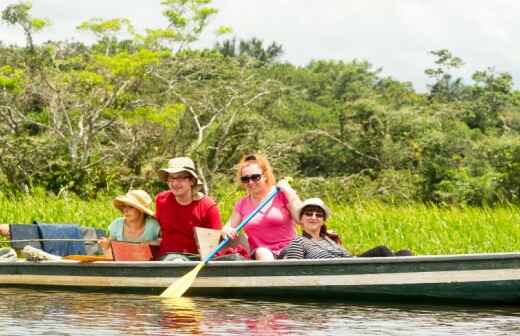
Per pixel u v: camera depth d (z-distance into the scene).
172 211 11.20
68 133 38.59
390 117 48.72
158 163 35.91
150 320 8.70
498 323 8.63
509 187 39.81
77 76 38.91
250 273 10.36
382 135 48.09
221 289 10.51
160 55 40.44
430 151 45.66
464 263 9.68
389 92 63.66
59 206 19.19
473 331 8.20
